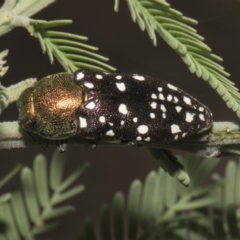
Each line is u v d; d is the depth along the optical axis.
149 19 0.12
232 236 0.14
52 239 0.14
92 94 0.13
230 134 0.12
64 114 0.13
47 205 0.14
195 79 0.21
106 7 0.24
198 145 0.12
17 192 0.14
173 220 0.14
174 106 0.13
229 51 0.22
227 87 0.12
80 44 0.12
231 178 0.14
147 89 0.13
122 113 0.13
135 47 0.24
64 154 0.14
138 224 0.14
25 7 0.12
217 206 0.14
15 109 0.25
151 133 0.12
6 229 0.14
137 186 0.14
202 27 0.21
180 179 0.12
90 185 0.26
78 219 0.26
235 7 0.20
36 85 0.13
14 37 0.25
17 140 0.12
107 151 0.27
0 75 0.12
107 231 0.14
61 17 0.24
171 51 0.24
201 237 0.14
